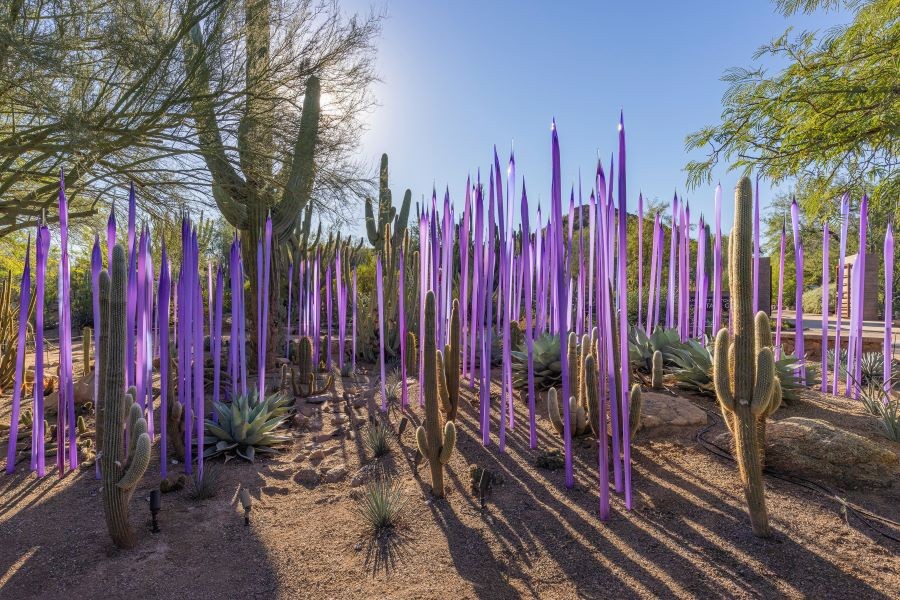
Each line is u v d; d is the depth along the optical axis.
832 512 2.91
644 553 2.62
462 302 6.39
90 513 3.20
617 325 3.20
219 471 3.96
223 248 13.62
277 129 7.60
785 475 3.36
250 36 7.47
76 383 5.76
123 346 2.71
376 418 5.19
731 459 3.65
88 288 16.17
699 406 4.80
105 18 6.45
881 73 7.57
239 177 7.72
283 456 4.32
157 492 2.96
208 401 5.74
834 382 5.59
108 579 2.51
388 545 2.82
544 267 6.00
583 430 4.32
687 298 6.91
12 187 8.70
